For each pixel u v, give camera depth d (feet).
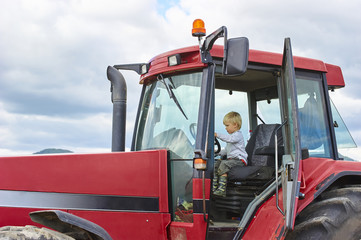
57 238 9.74
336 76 16.07
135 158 12.70
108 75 15.72
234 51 11.53
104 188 12.71
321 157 14.26
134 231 12.43
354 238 11.62
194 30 12.70
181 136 12.99
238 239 12.33
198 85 13.10
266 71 14.21
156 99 14.07
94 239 10.76
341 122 15.97
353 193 12.27
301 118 14.24
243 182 14.28
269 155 15.23
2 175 13.12
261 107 16.92
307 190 12.09
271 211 12.21
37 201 12.85
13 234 9.53
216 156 15.64
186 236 12.07
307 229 11.50
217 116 16.30
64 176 12.92
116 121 15.43
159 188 12.42
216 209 14.78
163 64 13.79
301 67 14.57
